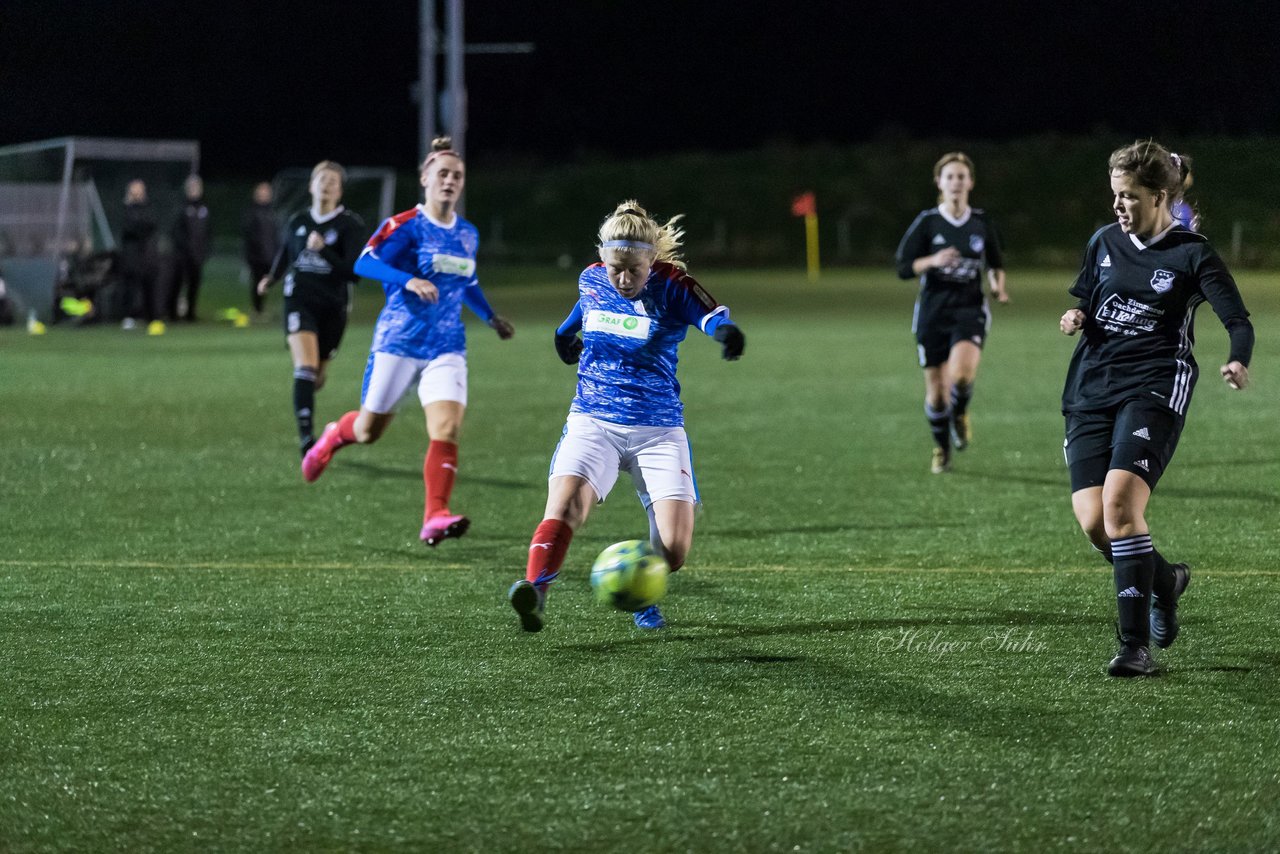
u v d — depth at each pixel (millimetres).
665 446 19688
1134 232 18469
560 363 64875
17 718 16781
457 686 17984
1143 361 18625
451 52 114500
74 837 13523
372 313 103000
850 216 183250
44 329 85000
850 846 13219
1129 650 18281
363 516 30062
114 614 21719
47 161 87312
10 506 30891
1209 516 29266
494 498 32375
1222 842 13273
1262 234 140000
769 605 22266
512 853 13094
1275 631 20438
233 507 30984
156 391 53531
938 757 15375
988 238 35438
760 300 110375
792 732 16172
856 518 29641
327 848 13250
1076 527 28500
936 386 35438
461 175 27047
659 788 14555
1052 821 13734
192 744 15883
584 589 23344
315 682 18172
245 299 104875
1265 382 54625
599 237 19172
